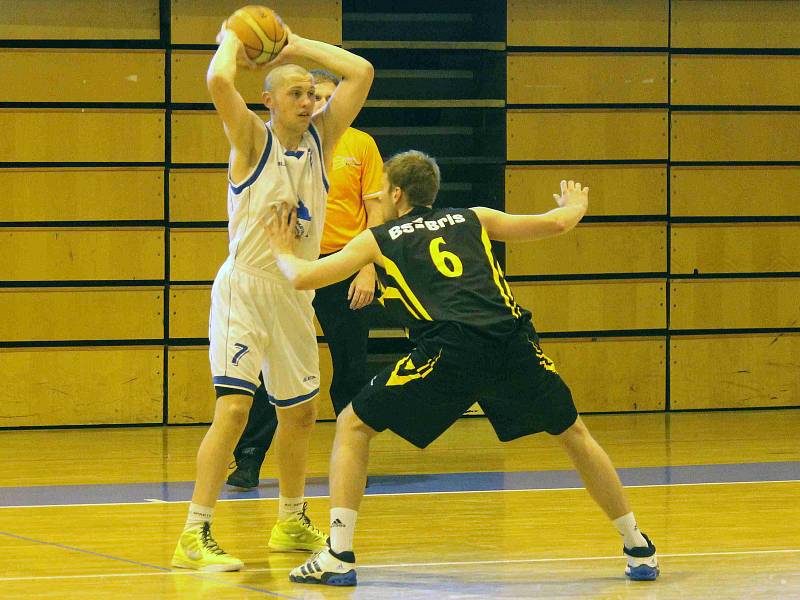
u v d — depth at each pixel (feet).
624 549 40.73
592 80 87.56
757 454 70.08
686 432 79.00
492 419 40.98
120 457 69.56
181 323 83.20
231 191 43.21
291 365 44.11
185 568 42.24
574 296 87.92
